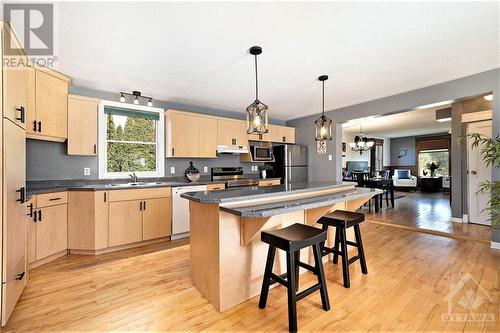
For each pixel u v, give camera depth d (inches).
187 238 139.1
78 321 64.6
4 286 60.4
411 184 379.2
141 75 116.1
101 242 112.5
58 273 92.7
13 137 65.3
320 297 76.0
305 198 84.7
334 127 188.1
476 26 77.2
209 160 182.2
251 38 83.4
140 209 123.9
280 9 68.2
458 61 102.8
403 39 84.8
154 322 64.5
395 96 149.1
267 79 122.6
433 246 122.3
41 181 116.9
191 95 149.4
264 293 70.4
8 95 61.7
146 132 155.0
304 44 87.7
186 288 82.1
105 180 136.4
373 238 136.2
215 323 64.2
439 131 343.6
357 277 89.4
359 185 229.0
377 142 400.5
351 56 97.6
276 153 209.0
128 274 92.4
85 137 121.7
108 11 68.1
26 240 80.6
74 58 97.1
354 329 61.1
